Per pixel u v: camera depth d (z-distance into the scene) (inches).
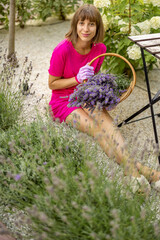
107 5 115.0
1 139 82.6
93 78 90.6
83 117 93.6
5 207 72.9
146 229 60.6
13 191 69.7
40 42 171.2
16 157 77.2
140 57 115.6
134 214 62.6
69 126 87.5
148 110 120.5
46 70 145.3
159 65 149.7
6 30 182.7
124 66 127.9
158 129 110.7
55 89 102.2
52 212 62.9
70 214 62.7
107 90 86.5
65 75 102.1
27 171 72.6
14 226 70.3
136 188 75.7
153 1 119.0
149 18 124.6
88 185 67.0
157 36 88.0
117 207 65.3
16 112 100.3
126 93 90.7
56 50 95.7
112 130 88.1
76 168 77.8
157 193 81.2
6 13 179.5
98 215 61.6
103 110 94.0
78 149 80.6
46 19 200.4
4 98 99.3
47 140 79.5
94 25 90.4
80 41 94.2
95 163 74.0
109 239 58.4
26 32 182.2
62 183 57.6
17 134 84.4
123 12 117.1
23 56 155.9
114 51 127.8
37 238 58.4
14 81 133.3
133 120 115.0
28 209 57.8
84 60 99.7
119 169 78.5
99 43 100.0
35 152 77.9
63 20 199.6
